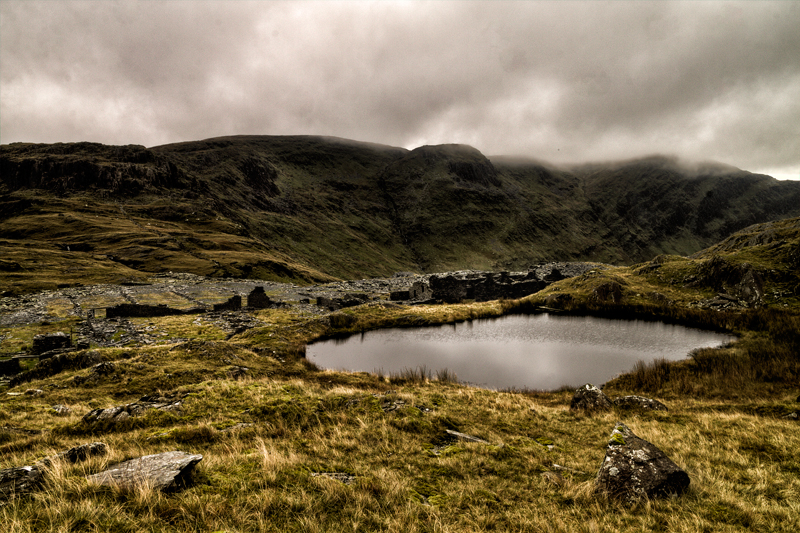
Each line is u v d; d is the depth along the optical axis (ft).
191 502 23.91
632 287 253.24
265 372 108.78
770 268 205.36
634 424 58.65
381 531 24.31
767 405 68.59
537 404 80.69
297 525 23.70
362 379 108.88
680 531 26.86
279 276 539.70
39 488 24.29
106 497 23.67
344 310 236.43
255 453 36.73
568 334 186.80
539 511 30.19
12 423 57.82
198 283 405.80
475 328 210.79
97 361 100.22
